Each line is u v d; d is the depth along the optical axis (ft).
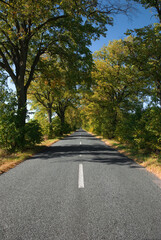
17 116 37.24
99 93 77.77
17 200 12.20
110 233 8.27
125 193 13.44
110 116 75.25
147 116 32.01
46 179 17.30
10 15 35.63
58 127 101.40
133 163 25.52
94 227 8.78
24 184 15.76
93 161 26.96
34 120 42.06
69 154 34.24
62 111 125.59
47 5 35.01
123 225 8.95
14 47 44.09
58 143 58.54
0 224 9.13
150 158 27.22
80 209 10.75
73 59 46.47
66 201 11.97
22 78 44.50
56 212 10.39
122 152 37.29
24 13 33.35
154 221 9.34
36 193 13.50
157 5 28.37
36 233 8.31
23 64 44.47
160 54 27.02
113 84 64.18
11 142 37.19
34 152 36.94
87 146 49.01
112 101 75.61
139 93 60.54
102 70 67.87
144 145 33.65
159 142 29.32
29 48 52.90
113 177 17.92
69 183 15.96
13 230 8.57
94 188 14.57
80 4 34.68
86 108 85.40
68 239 7.84
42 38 49.11
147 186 15.14
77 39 44.55
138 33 26.32
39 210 10.66
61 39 47.60
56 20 44.21
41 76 54.70
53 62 55.88
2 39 46.73
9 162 26.23
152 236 8.05
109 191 13.87
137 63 29.55
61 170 21.07
